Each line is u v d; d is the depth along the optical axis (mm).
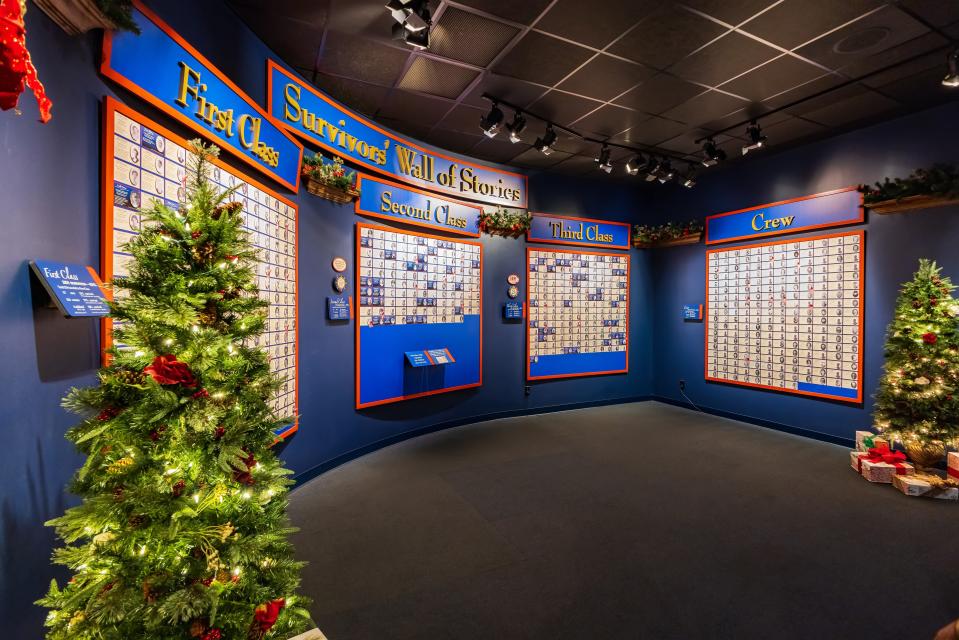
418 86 3691
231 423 1245
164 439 1171
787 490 3402
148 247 1235
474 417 5465
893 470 3523
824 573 2305
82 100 1585
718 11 2756
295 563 1497
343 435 3982
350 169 3973
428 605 2051
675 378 6480
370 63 3342
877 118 4258
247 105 2680
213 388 1242
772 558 2451
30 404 1342
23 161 1327
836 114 4184
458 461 4059
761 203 5363
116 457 1148
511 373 5785
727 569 2346
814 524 2848
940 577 2266
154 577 1113
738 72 3471
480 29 2932
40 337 1382
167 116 2068
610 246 6445
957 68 3055
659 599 2100
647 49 3160
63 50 1495
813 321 4875
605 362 6473
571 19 2828
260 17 2781
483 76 3531
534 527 2807
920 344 3508
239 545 1219
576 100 3936
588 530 2768
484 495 3301
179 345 1215
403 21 2514
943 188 3727
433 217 4828
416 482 3553
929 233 4031
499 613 1998
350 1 2641
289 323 3230
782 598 2105
